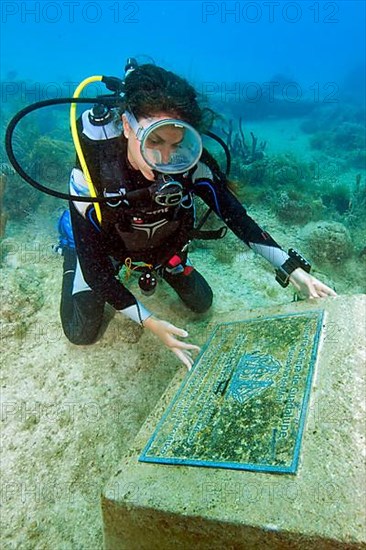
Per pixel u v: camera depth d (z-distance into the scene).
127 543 1.50
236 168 5.93
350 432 1.44
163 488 1.44
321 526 1.18
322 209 5.25
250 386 1.81
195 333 2.85
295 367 1.81
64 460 2.10
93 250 2.01
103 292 2.04
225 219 2.29
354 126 11.84
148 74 1.61
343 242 4.01
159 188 1.74
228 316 2.44
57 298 3.15
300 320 2.11
